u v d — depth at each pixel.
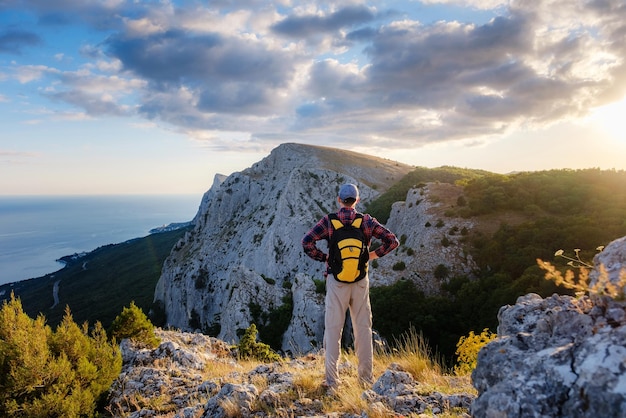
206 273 83.06
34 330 6.60
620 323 2.21
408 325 32.88
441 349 30.56
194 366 8.70
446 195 54.50
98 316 98.38
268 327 42.12
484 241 40.41
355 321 5.00
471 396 4.07
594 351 2.05
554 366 2.17
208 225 101.81
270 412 4.40
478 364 2.72
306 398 4.71
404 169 118.00
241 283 47.16
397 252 47.25
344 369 6.01
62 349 6.93
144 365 8.55
